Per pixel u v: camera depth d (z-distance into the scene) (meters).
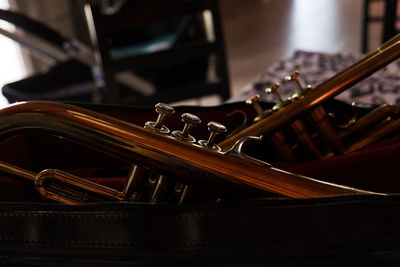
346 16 5.14
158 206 0.73
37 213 0.75
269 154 1.05
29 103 0.78
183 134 0.79
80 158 1.02
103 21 2.43
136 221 0.73
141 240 0.73
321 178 0.84
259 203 0.73
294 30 5.00
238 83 4.04
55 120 0.77
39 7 3.97
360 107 1.08
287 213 0.72
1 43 4.26
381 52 0.96
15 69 4.36
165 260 0.73
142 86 2.68
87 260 0.74
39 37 2.56
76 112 0.77
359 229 0.72
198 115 1.05
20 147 0.98
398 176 0.84
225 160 0.78
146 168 0.78
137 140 0.77
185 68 2.75
